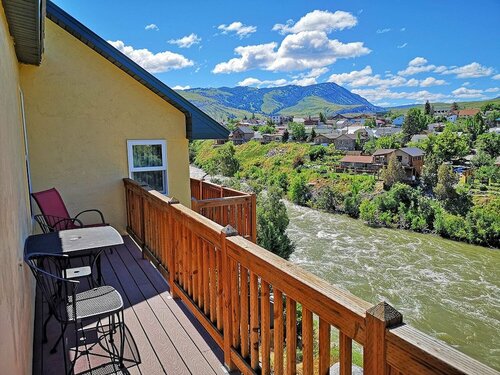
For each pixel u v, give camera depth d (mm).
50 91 5020
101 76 5301
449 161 46875
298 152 55625
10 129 2588
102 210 5461
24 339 1989
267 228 17750
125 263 4211
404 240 24625
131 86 5512
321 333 1375
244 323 2068
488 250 22938
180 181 6051
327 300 1317
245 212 5750
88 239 2924
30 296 2717
